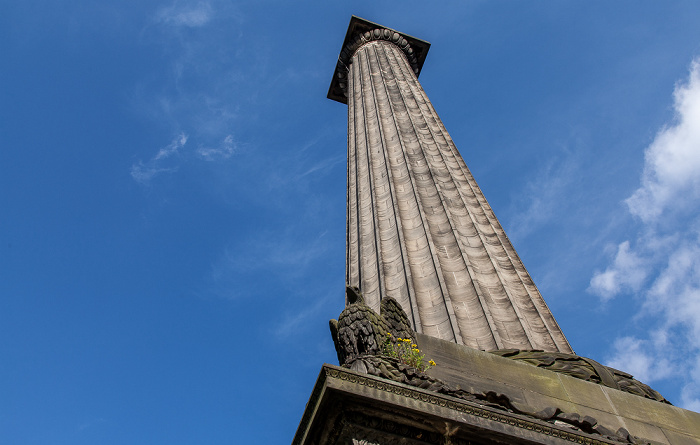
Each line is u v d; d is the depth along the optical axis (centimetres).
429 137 2434
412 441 764
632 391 1095
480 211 1939
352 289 996
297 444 797
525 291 1570
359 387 760
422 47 4056
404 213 1905
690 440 1008
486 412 799
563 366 1102
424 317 1452
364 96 3028
